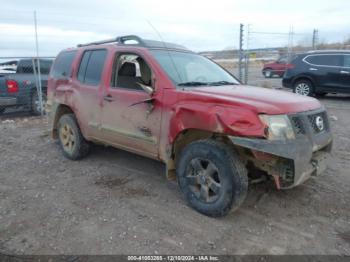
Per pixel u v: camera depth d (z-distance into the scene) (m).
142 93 4.14
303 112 3.45
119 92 4.42
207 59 5.12
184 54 4.76
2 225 3.50
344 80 11.95
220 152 3.38
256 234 3.30
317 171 3.60
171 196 4.14
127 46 4.55
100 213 3.72
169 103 3.79
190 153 3.64
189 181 3.72
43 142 6.86
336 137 6.94
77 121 5.33
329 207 3.85
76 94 5.20
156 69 4.03
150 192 4.27
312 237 3.26
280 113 3.23
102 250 3.05
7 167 5.34
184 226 3.44
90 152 5.75
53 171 5.10
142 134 4.16
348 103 11.72
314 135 3.51
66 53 5.80
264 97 3.56
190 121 3.53
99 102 4.75
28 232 3.36
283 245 3.13
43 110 10.48
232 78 4.91
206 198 3.60
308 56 12.73
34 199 4.11
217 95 3.53
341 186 4.41
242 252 3.03
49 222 3.54
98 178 4.77
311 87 12.68
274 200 4.00
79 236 3.27
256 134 3.13
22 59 10.86
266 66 24.55
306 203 3.94
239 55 14.52
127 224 3.48
